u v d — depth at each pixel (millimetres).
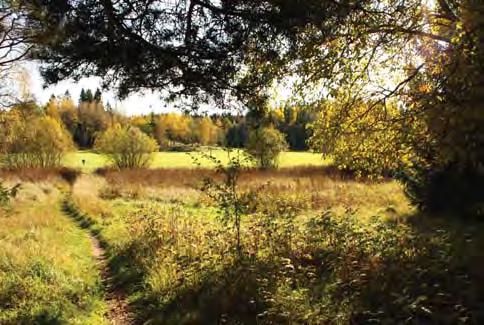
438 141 6320
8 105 25422
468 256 5961
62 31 5828
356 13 8125
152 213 15031
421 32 8602
